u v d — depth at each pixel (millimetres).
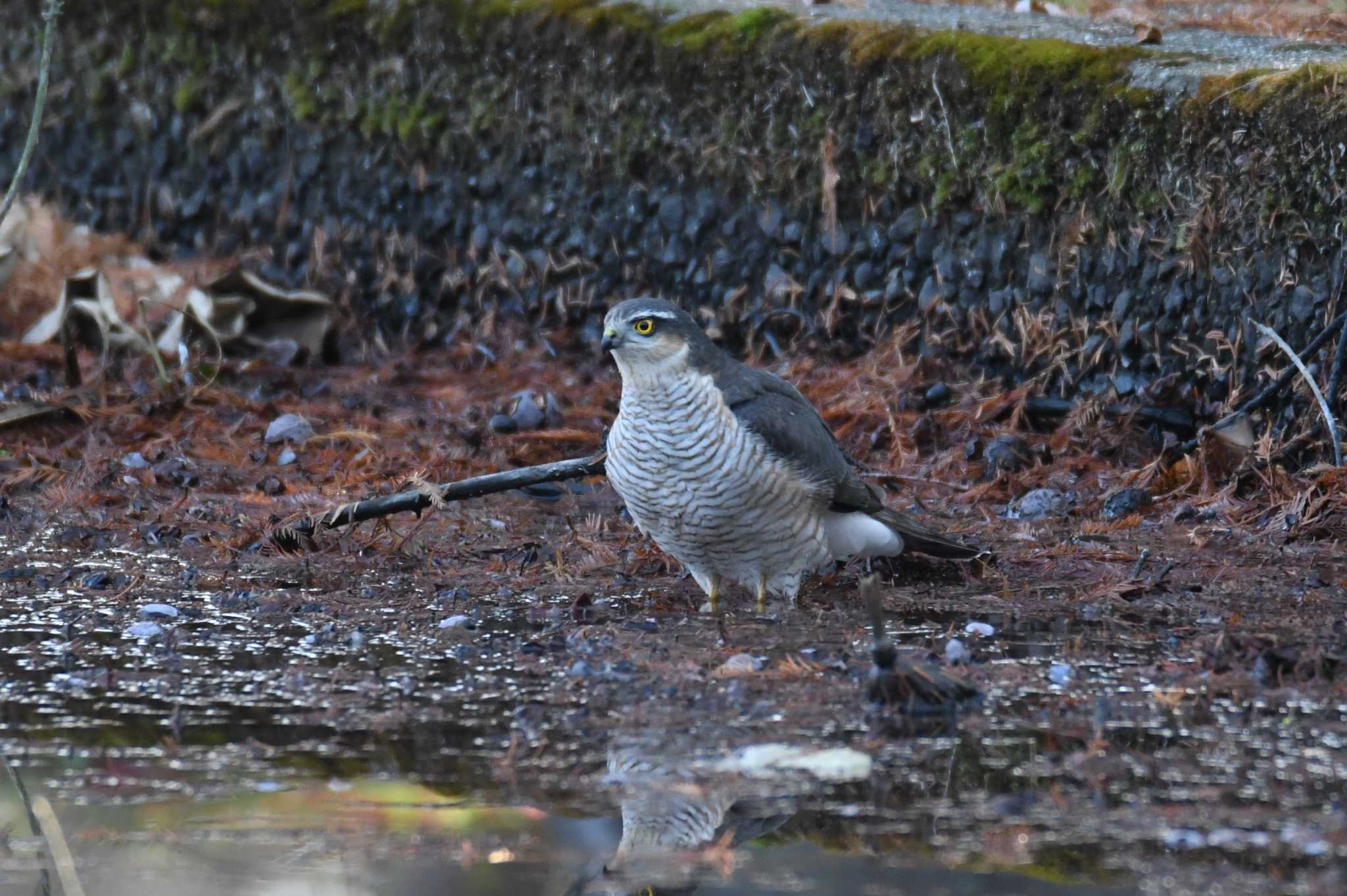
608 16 15227
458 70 15977
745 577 9562
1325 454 11195
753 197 14680
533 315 15789
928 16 15203
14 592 9828
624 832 6195
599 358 15094
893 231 14008
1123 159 12633
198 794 6602
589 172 15414
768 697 7715
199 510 11633
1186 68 12547
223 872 5902
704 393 8977
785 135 14430
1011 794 6445
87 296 14867
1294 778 6555
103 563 10477
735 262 14828
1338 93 11273
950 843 6027
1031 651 8461
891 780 6629
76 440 13125
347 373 15148
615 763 6852
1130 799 6363
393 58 16266
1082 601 9469
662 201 15094
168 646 8695
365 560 10570
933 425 12875
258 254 17078
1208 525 10891
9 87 18344
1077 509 11438
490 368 15164
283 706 7668
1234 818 6156
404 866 5945
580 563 10516
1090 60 12938
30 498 12023
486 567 10445
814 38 14250
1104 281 12875
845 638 8805
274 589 9898
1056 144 13047
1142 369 12672
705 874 5836
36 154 18281
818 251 14383
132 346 14773
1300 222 11539
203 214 17484
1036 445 12430
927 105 13688
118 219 17922
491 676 8117
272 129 17016
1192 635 8695
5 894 5820
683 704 7641
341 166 16656
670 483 9117
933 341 13828
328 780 6734
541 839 6168
